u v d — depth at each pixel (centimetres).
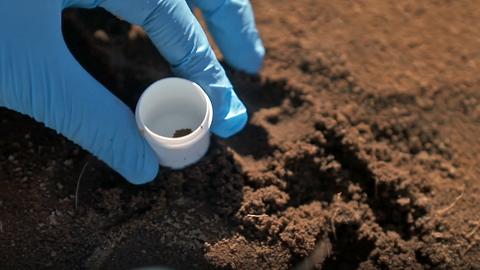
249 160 34
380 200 35
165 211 33
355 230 34
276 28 37
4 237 33
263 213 33
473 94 35
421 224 34
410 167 34
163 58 36
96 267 33
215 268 33
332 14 37
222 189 34
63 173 34
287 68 36
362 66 36
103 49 35
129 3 32
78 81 32
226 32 35
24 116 35
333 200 35
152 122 33
